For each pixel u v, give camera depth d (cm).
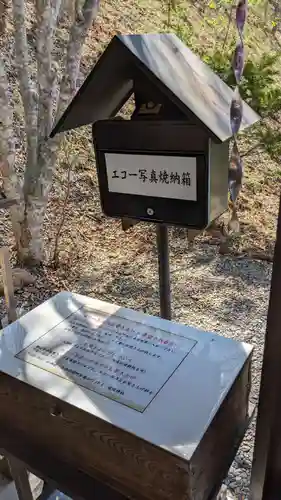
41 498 113
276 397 72
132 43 77
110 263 270
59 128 92
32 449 93
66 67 218
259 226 304
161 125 84
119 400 79
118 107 99
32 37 358
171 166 87
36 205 244
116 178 96
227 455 86
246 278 253
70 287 246
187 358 89
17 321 105
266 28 223
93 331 100
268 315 66
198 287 245
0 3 237
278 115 269
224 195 95
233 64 70
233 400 84
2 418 97
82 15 208
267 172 359
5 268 132
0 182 261
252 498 90
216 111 80
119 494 82
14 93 329
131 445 74
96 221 304
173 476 71
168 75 77
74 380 84
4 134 222
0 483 119
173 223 94
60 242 280
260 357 185
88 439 81
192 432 72
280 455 80
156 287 245
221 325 211
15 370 88
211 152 83
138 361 89
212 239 293
